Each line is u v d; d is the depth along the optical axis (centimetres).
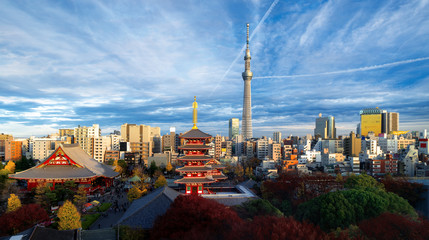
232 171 17462
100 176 11844
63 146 12306
